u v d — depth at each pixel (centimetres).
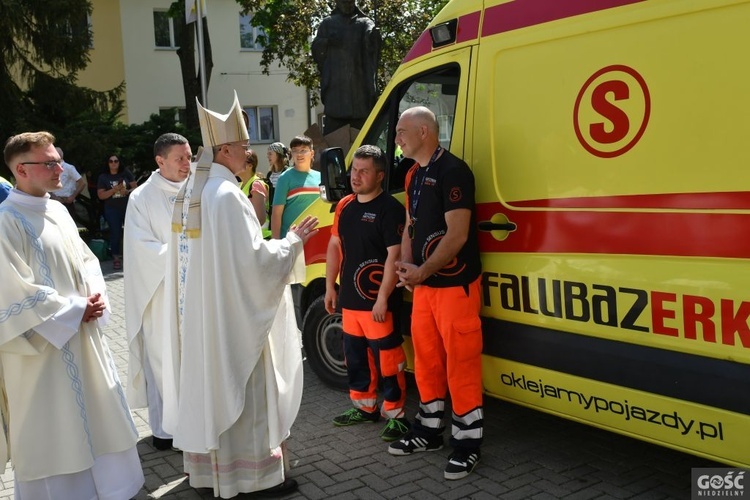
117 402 360
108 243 1443
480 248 396
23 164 336
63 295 343
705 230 300
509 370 389
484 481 389
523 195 373
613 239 333
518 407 498
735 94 290
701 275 302
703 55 299
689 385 309
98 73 2294
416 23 1773
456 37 416
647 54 318
